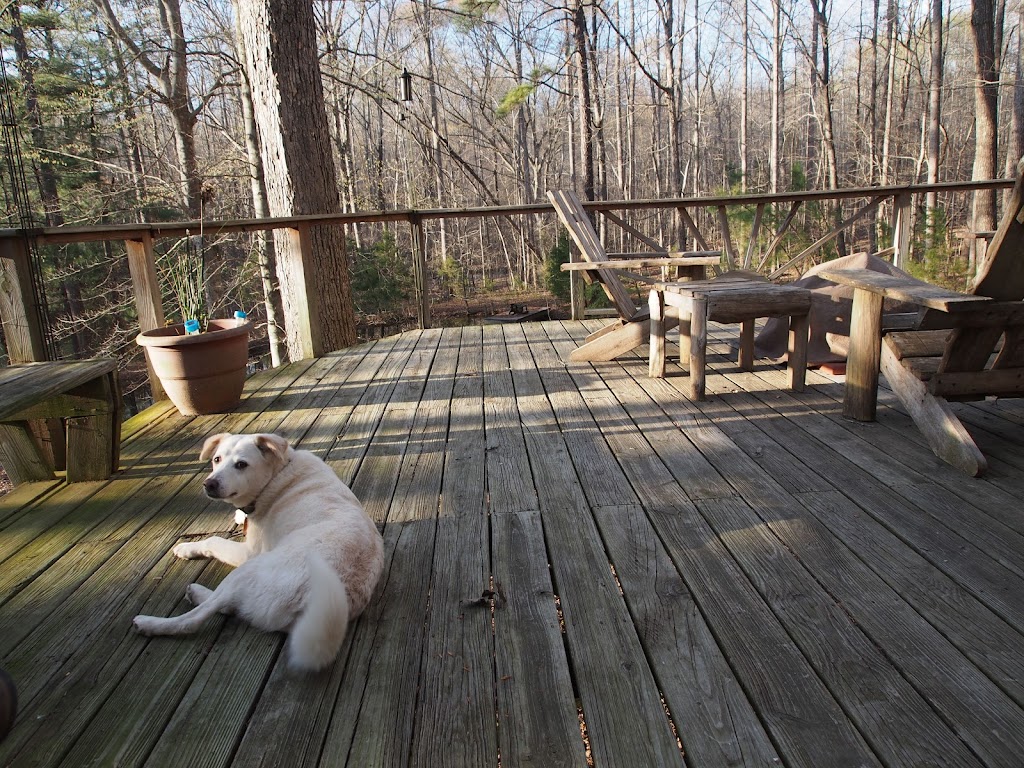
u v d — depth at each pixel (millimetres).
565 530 2314
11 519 2588
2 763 1377
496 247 28625
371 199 18844
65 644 1784
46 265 12062
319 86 6539
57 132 12367
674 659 1622
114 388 2938
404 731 1424
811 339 4379
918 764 1288
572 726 1417
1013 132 12781
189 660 1691
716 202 5949
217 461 2094
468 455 3068
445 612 1854
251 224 4699
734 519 2336
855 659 1598
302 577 1706
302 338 5254
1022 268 2461
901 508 2357
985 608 1777
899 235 6023
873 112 21234
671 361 4645
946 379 2779
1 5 11094
